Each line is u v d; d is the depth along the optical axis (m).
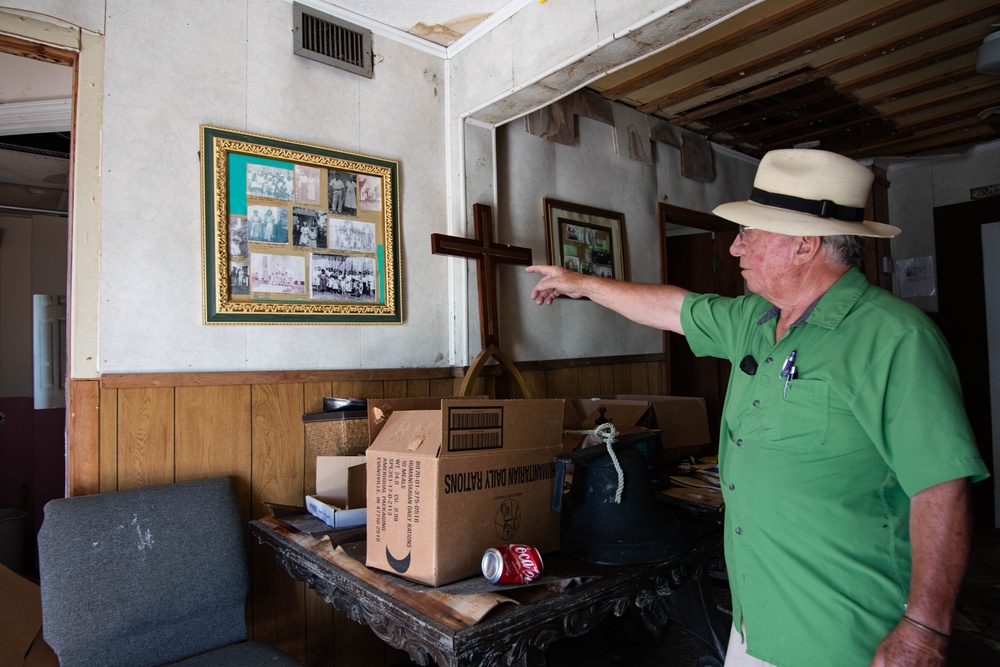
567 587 1.28
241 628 1.71
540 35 2.13
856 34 2.51
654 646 2.50
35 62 2.50
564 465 1.42
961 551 0.83
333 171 2.15
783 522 1.00
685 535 1.53
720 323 1.33
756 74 2.94
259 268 1.98
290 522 1.74
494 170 2.60
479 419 1.31
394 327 2.30
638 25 1.82
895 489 0.95
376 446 1.41
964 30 2.60
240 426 1.94
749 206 1.11
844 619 0.94
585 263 3.05
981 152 4.07
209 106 1.92
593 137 3.17
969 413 4.05
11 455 3.61
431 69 2.47
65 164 3.55
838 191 1.03
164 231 1.83
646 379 3.47
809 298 1.08
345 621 2.17
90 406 1.70
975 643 2.47
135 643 1.53
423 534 1.26
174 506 1.66
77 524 1.51
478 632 1.08
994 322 3.96
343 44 2.21
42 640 1.59
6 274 3.83
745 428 1.09
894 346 0.91
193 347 1.87
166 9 1.85
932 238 4.27
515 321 2.75
